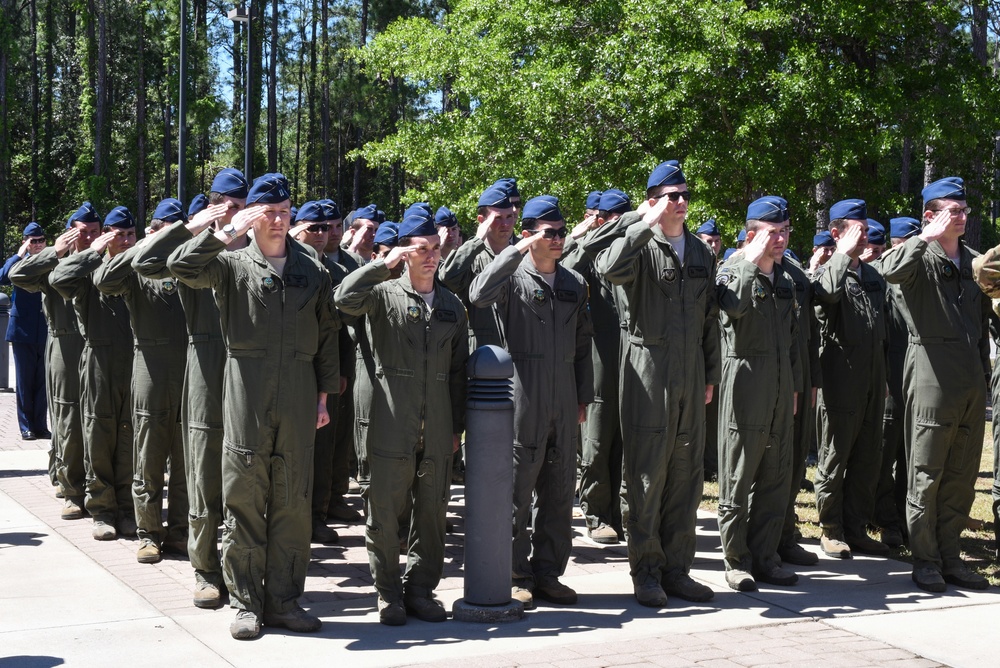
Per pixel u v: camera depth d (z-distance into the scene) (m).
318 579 6.93
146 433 7.23
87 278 7.89
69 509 8.52
